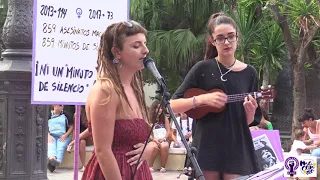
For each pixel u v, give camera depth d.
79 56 4.99
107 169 2.91
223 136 3.93
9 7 6.38
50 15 4.89
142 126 3.07
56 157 10.35
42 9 4.86
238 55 12.33
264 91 3.91
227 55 3.97
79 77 5.00
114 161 2.92
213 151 3.93
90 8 5.00
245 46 12.42
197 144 3.99
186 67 14.77
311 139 8.75
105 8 5.04
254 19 12.86
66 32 4.95
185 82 4.06
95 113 2.91
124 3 5.10
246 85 4.00
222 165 3.92
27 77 6.20
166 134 10.64
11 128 6.21
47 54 4.89
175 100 3.95
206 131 3.96
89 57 5.02
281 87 14.76
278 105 14.85
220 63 4.02
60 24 4.93
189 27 15.27
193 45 14.26
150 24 14.83
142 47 3.07
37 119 6.35
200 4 14.77
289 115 14.86
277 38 12.79
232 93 3.94
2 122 6.21
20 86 6.22
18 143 6.23
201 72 4.02
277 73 13.76
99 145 2.91
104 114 2.91
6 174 6.20
